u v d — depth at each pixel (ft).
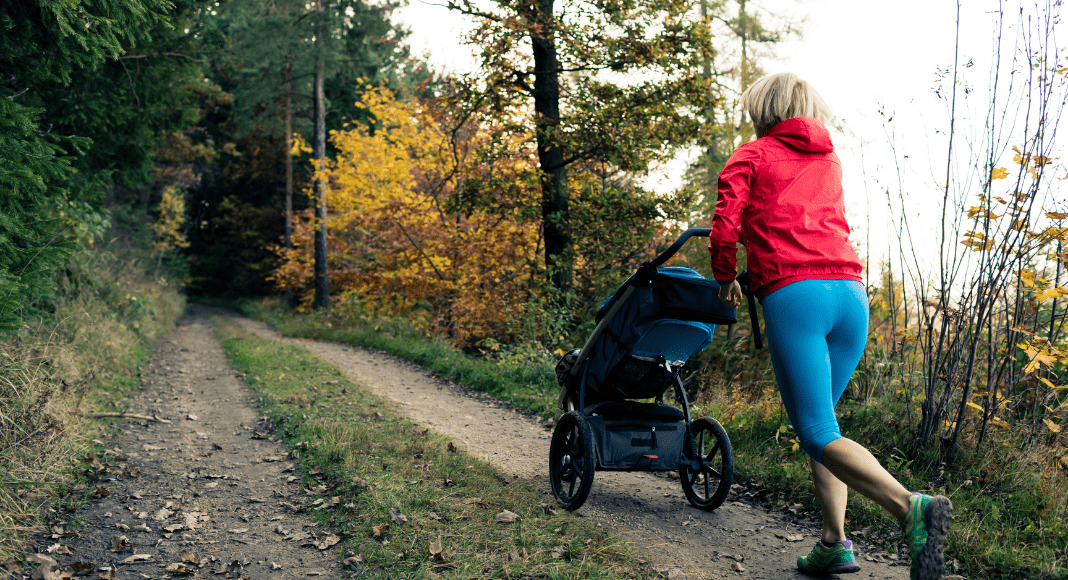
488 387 26.55
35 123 14.82
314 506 12.51
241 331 60.95
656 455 12.17
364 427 18.10
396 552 10.05
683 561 9.86
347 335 50.26
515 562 9.50
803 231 7.97
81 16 15.01
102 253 42.57
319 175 66.03
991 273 12.25
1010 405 12.92
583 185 36.83
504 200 36.83
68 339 23.93
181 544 10.94
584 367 12.76
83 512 12.09
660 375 12.35
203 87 36.17
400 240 52.06
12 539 10.20
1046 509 10.34
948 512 6.62
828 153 8.48
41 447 13.94
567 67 35.50
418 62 41.37
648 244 38.24
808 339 7.80
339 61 75.10
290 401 22.59
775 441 14.97
